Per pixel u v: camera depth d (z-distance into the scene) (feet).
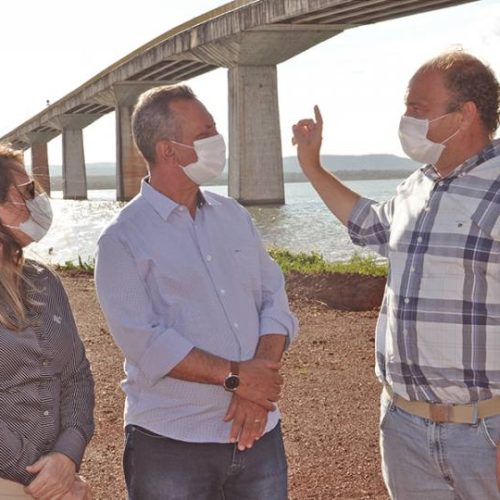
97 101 356.18
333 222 164.04
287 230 144.46
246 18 219.20
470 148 10.64
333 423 20.71
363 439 19.56
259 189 234.17
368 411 21.66
